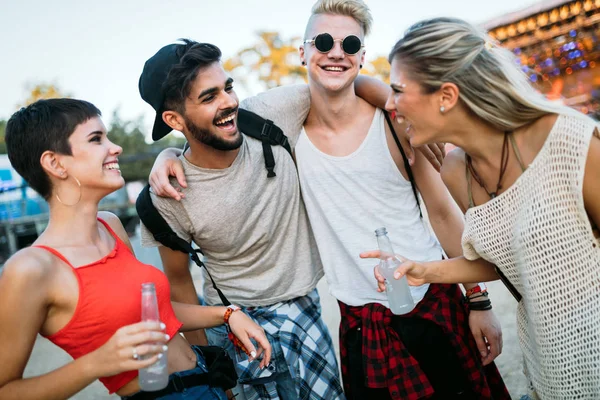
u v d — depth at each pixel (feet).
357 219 7.91
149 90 7.37
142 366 4.94
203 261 8.50
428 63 5.62
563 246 5.44
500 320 13.41
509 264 6.13
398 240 7.89
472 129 5.82
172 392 5.91
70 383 5.02
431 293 7.91
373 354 7.79
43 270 5.23
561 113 5.41
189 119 7.19
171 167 7.57
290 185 7.99
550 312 5.65
